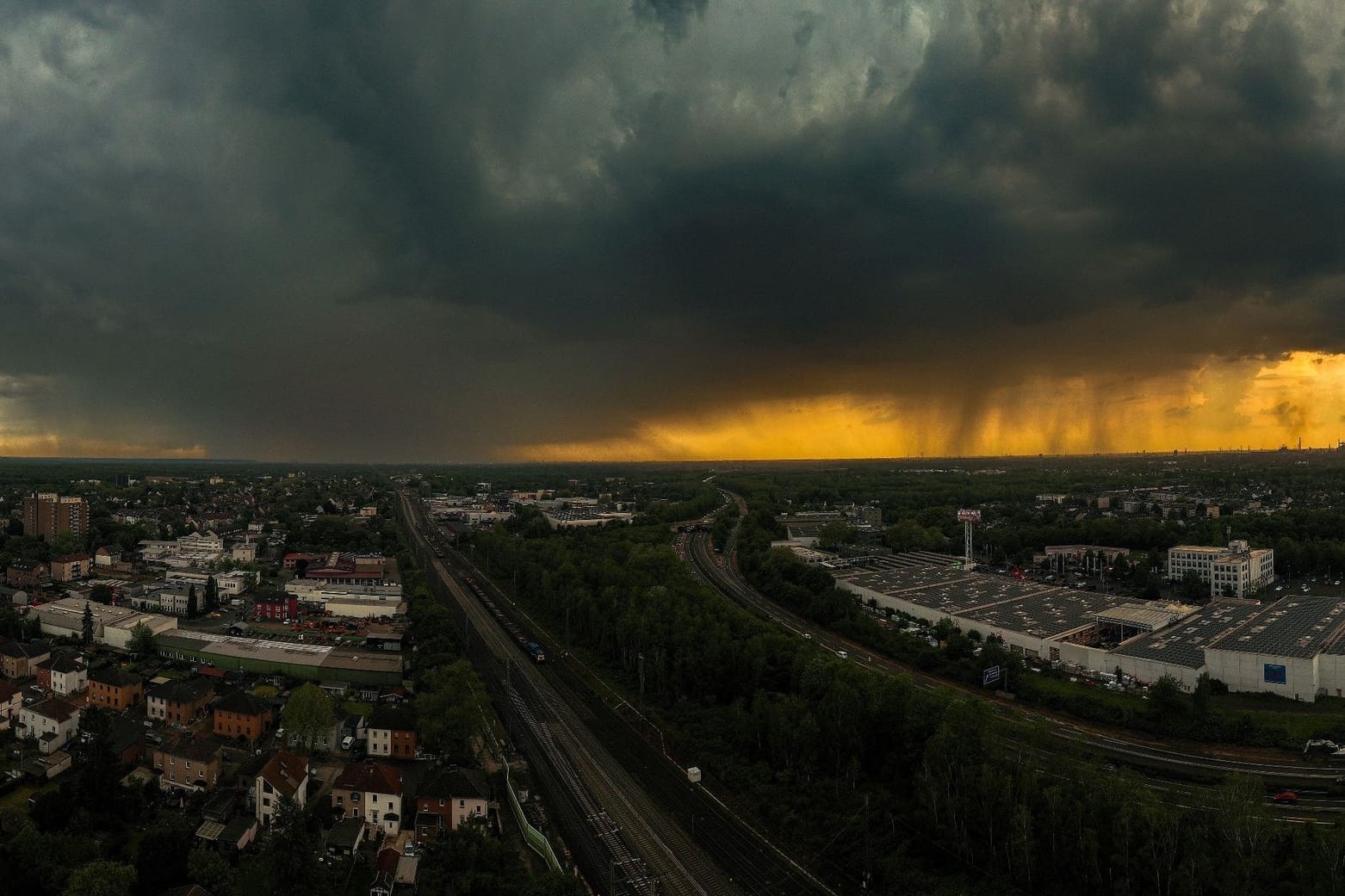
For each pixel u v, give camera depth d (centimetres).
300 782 17600
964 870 15288
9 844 14562
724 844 16512
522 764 19988
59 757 19388
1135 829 14150
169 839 14800
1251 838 13638
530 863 15738
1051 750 18012
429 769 19462
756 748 19988
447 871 15325
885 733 19112
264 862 14675
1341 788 17588
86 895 13150
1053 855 14600
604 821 17338
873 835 16288
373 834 16988
